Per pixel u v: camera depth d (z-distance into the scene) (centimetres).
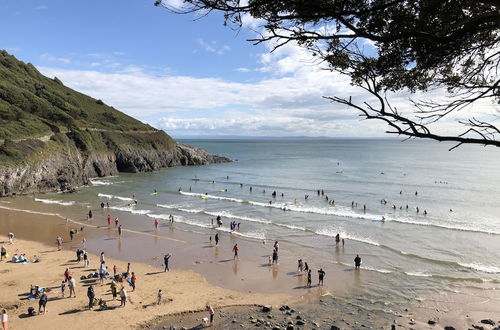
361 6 443
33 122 7794
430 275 2770
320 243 3625
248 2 425
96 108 12862
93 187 7519
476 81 495
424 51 452
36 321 1969
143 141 11319
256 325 2031
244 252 3359
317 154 19975
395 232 4022
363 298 2405
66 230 4053
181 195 6575
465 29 407
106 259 3116
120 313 2108
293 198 6284
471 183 8062
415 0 449
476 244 3569
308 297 2422
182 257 3212
